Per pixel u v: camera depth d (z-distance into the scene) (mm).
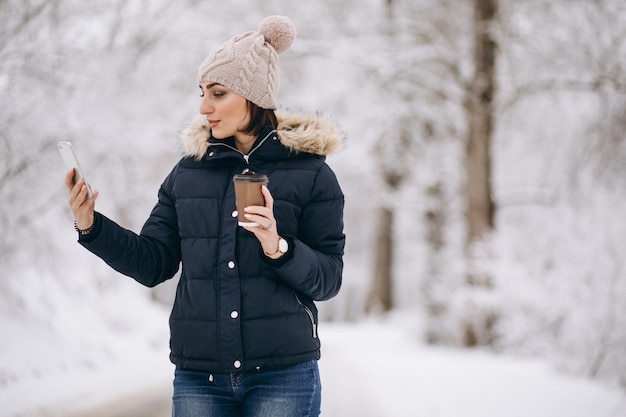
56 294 9023
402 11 14297
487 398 6668
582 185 11805
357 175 18172
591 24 11727
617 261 9117
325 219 2441
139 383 7176
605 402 6566
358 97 14203
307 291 2312
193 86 11164
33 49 7707
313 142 2426
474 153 13016
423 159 15609
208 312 2312
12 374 6703
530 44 12359
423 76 13211
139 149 9984
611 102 11766
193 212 2391
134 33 9281
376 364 9250
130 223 11922
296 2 13938
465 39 14344
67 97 8062
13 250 8188
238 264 2322
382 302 21250
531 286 11039
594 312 9008
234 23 13016
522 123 13914
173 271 2533
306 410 2346
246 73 2426
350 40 13531
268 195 2133
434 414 5926
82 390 6656
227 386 2320
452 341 14000
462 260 12656
